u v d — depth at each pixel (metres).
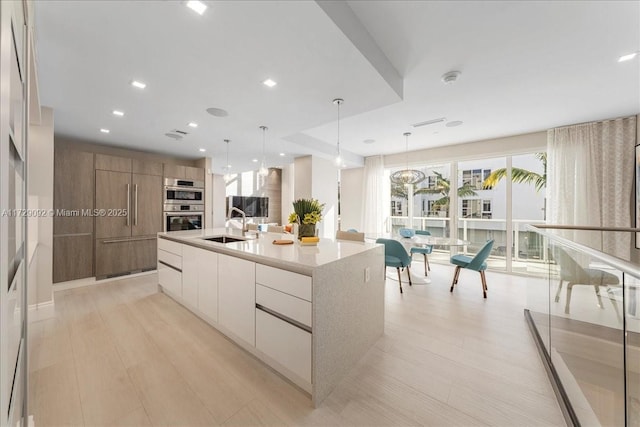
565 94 2.84
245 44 1.69
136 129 3.54
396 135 4.50
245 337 1.99
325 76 2.08
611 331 1.65
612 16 1.68
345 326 1.79
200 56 1.83
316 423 1.40
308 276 1.55
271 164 6.31
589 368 1.74
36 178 2.80
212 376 1.76
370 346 2.13
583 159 3.75
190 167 5.05
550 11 1.65
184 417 1.43
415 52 2.10
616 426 1.38
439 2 1.60
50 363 1.89
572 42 1.96
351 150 5.68
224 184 7.38
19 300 1.01
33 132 2.77
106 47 1.73
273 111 2.84
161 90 2.36
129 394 1.59
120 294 3.36
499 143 4.61
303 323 1.57
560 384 1.61
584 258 1.85
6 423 0.65
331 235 5.73
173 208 4.77
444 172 5.39
